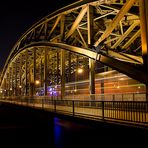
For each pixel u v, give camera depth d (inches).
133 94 854.5
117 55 1030.4
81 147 634.8
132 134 446.3
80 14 1049.5
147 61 663.8
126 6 791.1
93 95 984.9
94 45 934.4
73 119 673.0
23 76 2669.8
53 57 2108.8
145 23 668.1
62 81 1274.6
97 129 552.1
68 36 1143.6
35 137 961.5
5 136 1008.2
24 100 1711.4
